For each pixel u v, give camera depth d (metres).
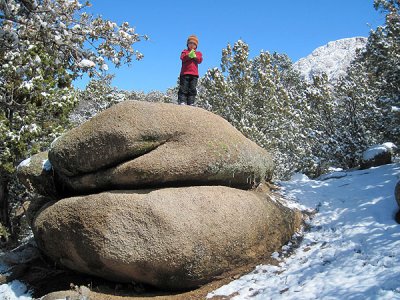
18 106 8.79
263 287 5.39
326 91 16.08
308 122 16.11
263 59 14.40
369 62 14.94
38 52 8.45
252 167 6.93
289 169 14.59
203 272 5.59
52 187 6.88
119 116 5.89
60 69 9.14
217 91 13.32
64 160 6.15
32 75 8.62
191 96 8.40
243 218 6.03
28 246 7.52
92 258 5.57
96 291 5.73
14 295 6.12
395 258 5.23
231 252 5.80
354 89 16.30
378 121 15.02
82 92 12.42
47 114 9.18
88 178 6.11
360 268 5.21
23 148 8.33
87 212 5.57
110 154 5.85
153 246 5.33
